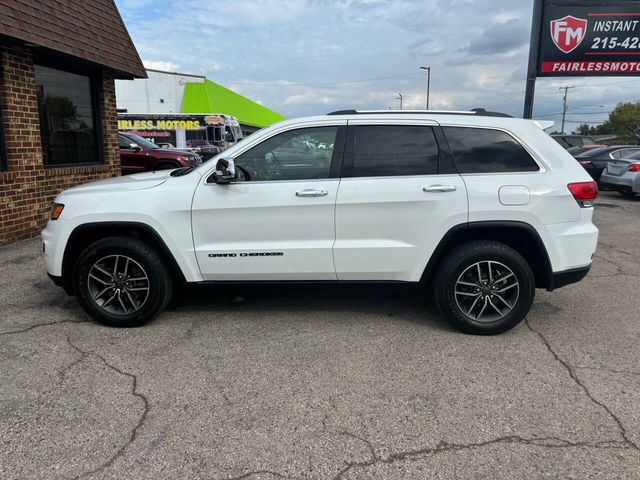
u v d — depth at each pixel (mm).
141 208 4152
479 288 4113
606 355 3836
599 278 5992
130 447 2695
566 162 4141
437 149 4145
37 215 7887
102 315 4312
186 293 5320
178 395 3232
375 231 4121
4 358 3746
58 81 8602
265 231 4168
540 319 4613
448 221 4035
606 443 2725
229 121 22938
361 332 4270
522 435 2803
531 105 12766
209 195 4148
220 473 2496
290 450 2678
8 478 2447
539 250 4062
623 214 11039
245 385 3365
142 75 10406
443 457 2617
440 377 3473
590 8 11930
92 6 9000
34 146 7742
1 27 6422
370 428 2875
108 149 9938
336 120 4211
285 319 4578
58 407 3082
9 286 5480
